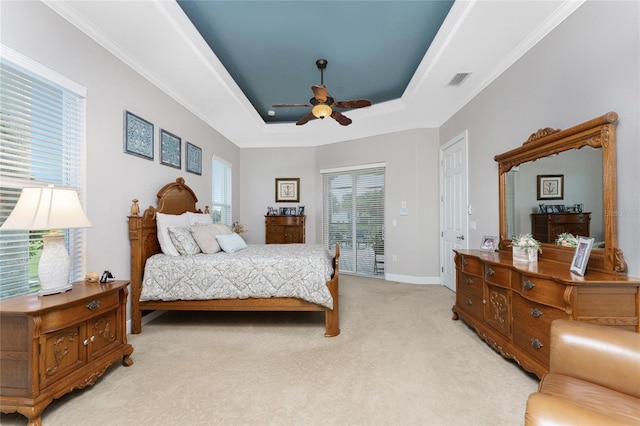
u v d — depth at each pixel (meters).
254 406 1.70
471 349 2.45
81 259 2.37
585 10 2.10
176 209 3.62
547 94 2.48
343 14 2.66
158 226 3.13
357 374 2.05
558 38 2.36
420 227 4.91
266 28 2.87
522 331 2.08
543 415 0.94
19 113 1.93
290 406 1.70
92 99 2.46
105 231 2.60
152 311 3.29
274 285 2.79
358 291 4.40
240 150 6.24
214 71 3.20
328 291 2.72
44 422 1.57
